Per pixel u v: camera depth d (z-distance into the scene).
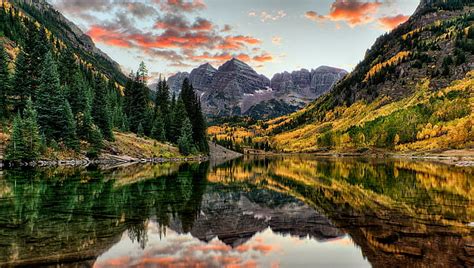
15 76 79.19
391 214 21.12
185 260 12.52
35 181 36.72
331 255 13.25
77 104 87.56
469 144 146.75
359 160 116.38
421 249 13.70
